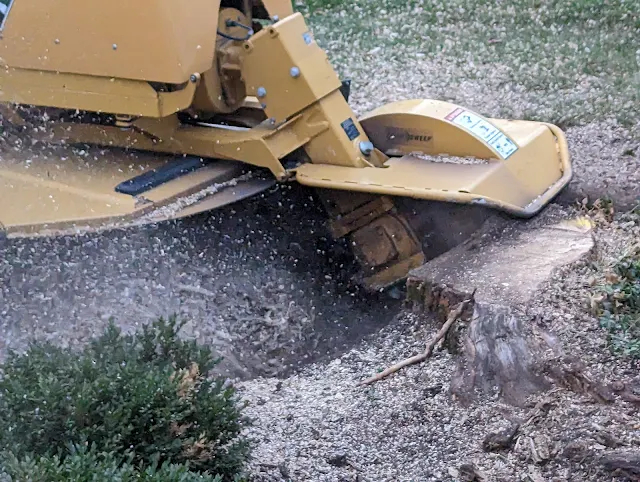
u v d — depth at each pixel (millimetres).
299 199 5293
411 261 5027
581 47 8461
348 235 5227
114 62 4738
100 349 3355
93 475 2670
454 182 4656
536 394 3574
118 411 2932
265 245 5191
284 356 4738
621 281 4055
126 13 4617
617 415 3342
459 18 9602
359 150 5031
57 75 4961
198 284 4945
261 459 3494
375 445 3580
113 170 5012
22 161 5082
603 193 5398
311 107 4977
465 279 4180
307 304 5066
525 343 3703
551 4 9680
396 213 4996
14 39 4926
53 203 4672
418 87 7797
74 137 5293
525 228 4711
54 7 4773
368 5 10258
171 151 5191
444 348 4086
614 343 3658
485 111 7156
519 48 8570
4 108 5297
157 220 4562
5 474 2721
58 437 2963
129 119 5062
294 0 10547
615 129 6617
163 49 4590
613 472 3107
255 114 5453
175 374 3127
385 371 4062
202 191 4867
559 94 7387
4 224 4488
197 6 4691
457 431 3561
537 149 5059
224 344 4766
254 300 5031
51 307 4633
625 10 9297
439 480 3311
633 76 7656
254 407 3963
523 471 3242
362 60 8578
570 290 4016
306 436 3674
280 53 4891
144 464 2971
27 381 3111
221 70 5133
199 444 3039
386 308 5031
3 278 4582
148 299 4789
